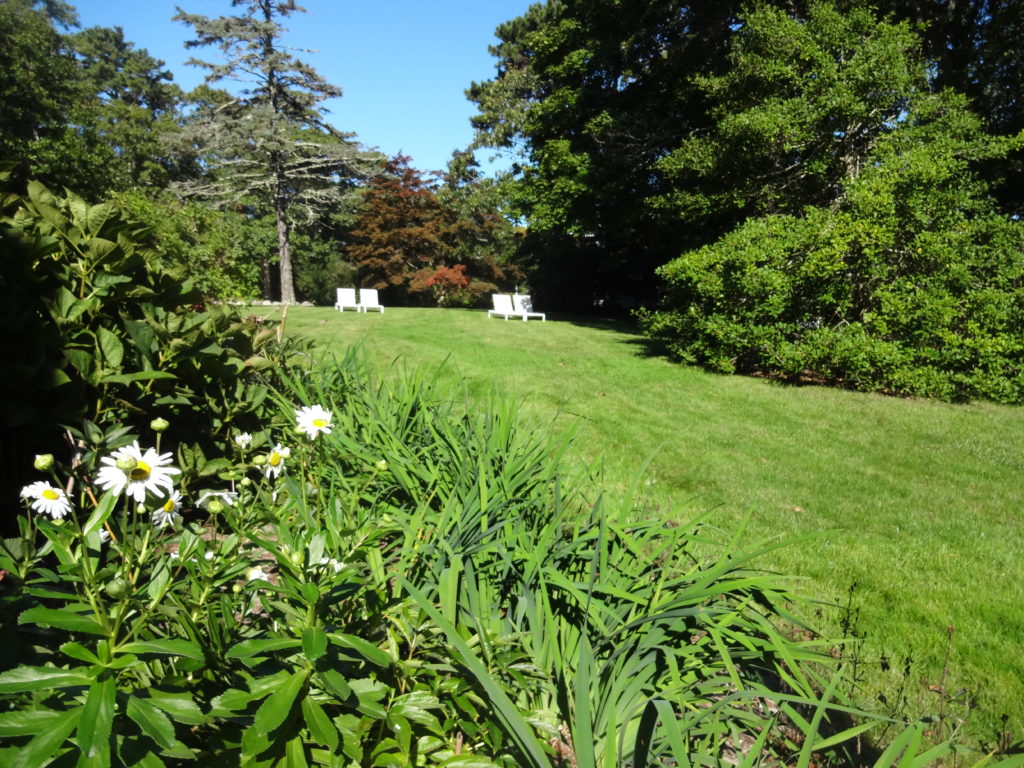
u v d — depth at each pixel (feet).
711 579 6.59
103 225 10.03
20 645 4.75
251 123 102.12
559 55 60.54
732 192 39.50
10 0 103.30
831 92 33.73
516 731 4.53
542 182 60.34
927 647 10.14
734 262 33.24
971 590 12.26
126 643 4.26
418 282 106.73
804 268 31.53
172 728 3.79
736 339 33.01
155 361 10.29
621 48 51.96
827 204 38.11
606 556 7.34
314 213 114.93
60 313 9.05
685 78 50.16
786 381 32.58
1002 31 48.14
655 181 55.26
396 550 8.00
